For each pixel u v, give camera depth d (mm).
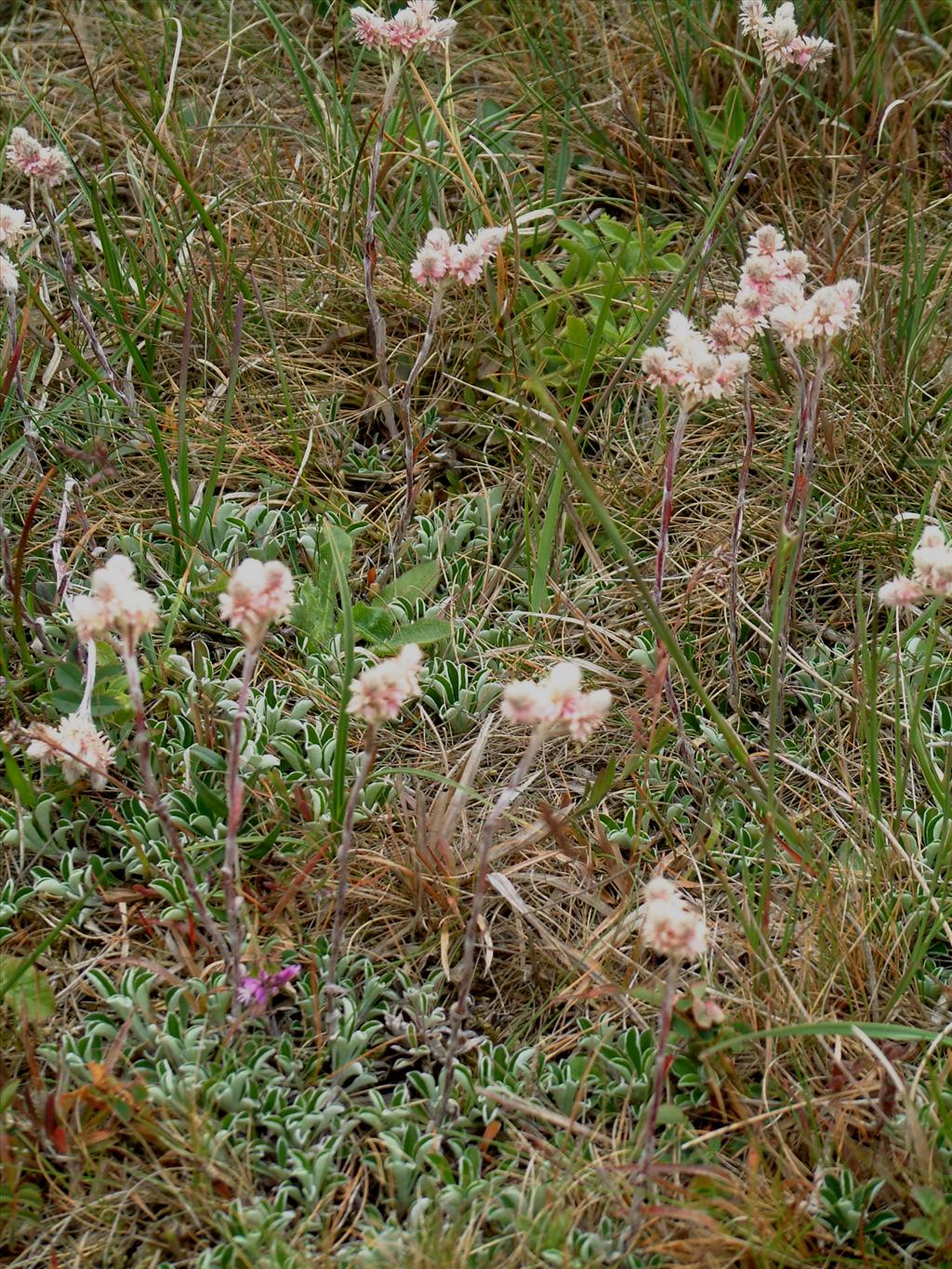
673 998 2033
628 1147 2121
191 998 2205
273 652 2891
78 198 3594
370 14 2881
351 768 2627
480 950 2402
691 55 4219
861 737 2734
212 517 3049
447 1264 1932
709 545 3113
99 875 2439
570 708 1837
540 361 3424
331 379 3453
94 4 4445
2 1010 2254
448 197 3912
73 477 3111
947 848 2387
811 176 4066
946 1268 1985
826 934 2361
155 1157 2070
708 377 2254
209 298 3475
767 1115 2061
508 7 4465
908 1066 2217
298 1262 1924
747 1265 1966
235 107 4199
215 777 2602
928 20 4480
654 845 2580
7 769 2426
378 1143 2143
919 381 3445
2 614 2799
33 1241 1998
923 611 2971
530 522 3086
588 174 4059
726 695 2854
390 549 3070
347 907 2438
